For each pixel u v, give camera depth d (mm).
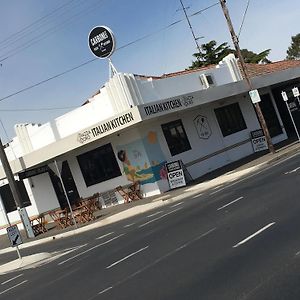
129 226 17453
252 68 32281
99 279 10188
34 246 21750
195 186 22281
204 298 6922
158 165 24172
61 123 26109
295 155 22562
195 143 26203
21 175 26062
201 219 13391
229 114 28781
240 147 28781
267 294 6441
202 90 24844
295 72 32312
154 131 24453
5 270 16750
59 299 9516
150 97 23906
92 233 19469
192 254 9703
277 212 11227
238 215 12289
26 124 27906
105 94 23688
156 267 9586
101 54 23531
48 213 26203
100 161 25938
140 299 7773
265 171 20109
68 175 27469
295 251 7918
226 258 8656
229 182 20656
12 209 30078
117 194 25578
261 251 8461
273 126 31812
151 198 23078
